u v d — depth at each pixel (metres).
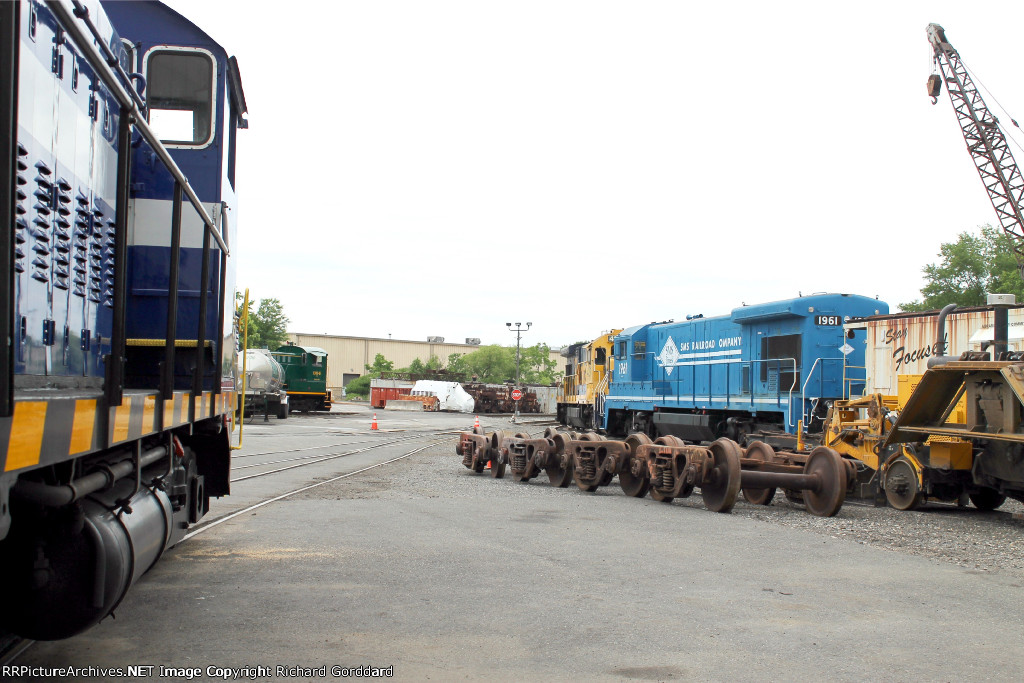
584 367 33.84
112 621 5.36
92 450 3.69
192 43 7.41
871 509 12.45
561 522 9.94
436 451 22.72
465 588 6.42
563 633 5.29
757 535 9.34
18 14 2.75
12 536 3.94
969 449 11.66
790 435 17.25
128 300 6.81
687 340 23.44
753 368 20.11
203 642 4.96
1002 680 4.56
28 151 3.73
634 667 4.66
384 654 4.80
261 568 6.99
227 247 7.31
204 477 7.85
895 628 5.58
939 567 7.75
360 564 7.21
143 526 4.89
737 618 5.74
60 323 4.35
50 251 4.10
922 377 11.54
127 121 3.97
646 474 12.54
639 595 6.32
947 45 41.16
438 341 117.94
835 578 7.13
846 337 18.39
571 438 14.52
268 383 36.78
